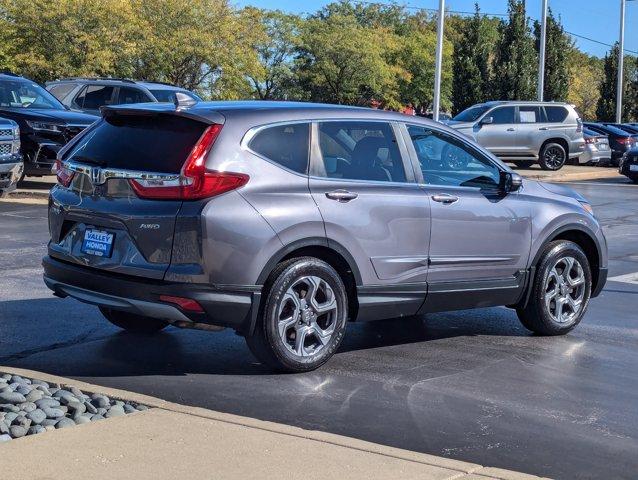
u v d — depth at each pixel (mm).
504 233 7508
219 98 46156
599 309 9375
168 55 43219
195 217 5965
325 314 6562
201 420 5223
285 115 6516
